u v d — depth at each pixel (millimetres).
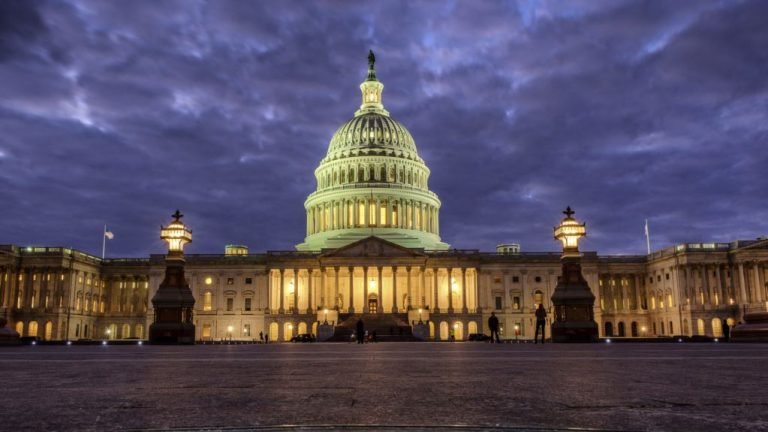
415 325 100938
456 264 123500
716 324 113125
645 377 12352
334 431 6164
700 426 6395
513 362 18078
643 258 130750
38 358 22562
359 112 162125
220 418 7016
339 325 108375
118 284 133375
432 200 147125
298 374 13414
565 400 8555
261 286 127000
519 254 127438
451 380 11773
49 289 117750
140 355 25359
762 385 10625
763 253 111250
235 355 24859
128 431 6164
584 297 47969
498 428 6289
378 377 12516
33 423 6660
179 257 48719
